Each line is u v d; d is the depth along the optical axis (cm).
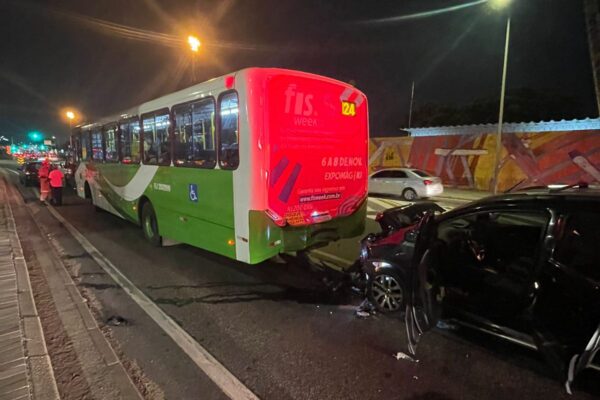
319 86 538
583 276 280
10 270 593
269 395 303
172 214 670
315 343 384
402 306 426
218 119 523
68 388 306
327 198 570
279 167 493
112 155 935
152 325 427
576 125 1714
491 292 333
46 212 1230
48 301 486
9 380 310
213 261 677
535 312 298
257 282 566
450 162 2133
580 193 299
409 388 309
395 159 2400
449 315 361
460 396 298
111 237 867
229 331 412
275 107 482
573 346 275
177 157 632
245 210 490
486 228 386
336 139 574
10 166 4950
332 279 571
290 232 521
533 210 311
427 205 630
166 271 621
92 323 423
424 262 348
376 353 363
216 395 303
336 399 297
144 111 726
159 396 302
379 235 477
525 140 1836
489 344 370
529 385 311
